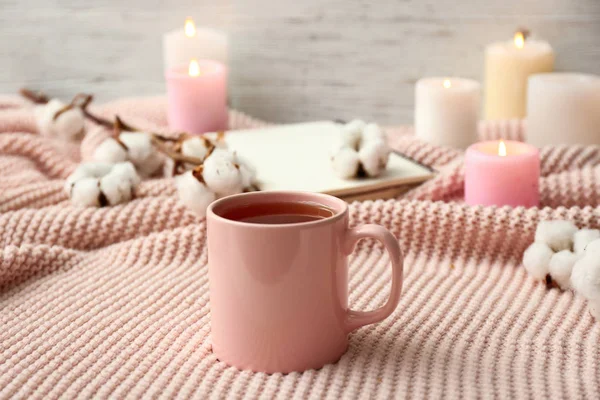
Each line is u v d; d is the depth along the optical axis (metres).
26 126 1.46
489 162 1.19
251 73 1.64
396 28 1.55
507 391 0.93
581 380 0.95
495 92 1.49
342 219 0.95
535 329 1.02
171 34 1.57
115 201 1.21
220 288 0.95
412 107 1.59
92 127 1.47
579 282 1.01
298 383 0.94
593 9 1.47
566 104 1.36
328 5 1.57
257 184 1.22
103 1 1.68
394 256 0.95
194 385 0.94
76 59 1.72
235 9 1.62
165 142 1.40
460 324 1.02
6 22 1.72
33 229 1.17
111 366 0.97
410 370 0.96
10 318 1.04
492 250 1.14
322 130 1.43
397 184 1.24
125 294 1.08
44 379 0.96
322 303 0.95
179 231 1.15
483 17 1.51
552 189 1.21
